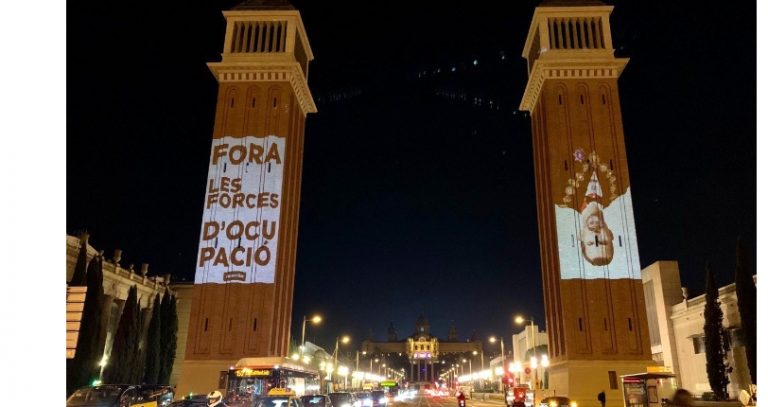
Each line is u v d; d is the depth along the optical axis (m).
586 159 59.06
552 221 58.75
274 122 62.00
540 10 64.81
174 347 67.06
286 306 61.66
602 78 61.94
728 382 50.47
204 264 57.50
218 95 63.38
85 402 23.70
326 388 73.50
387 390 90.38
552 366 58.72
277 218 58.62
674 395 12.48
